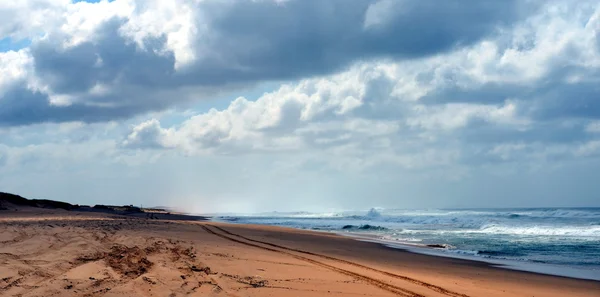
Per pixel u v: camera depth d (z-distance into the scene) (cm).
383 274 1291
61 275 878
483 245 2550
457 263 1792
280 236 2644
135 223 2889
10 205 4612
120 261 1102
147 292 802
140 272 976
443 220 5519
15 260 999
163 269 1027
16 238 1397
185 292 827
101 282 849
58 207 5538
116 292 782
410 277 1273
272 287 941
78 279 853
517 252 2219
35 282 809
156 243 1566
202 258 1284
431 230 3844
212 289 869
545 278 1493
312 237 2728
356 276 1194
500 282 1359
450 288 1128
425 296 991
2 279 812
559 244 2591
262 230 3109
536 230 3578
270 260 1382
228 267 1152
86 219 3114
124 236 1727
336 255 1794
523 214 6169
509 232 3503
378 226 4412
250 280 995
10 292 734
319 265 1377
